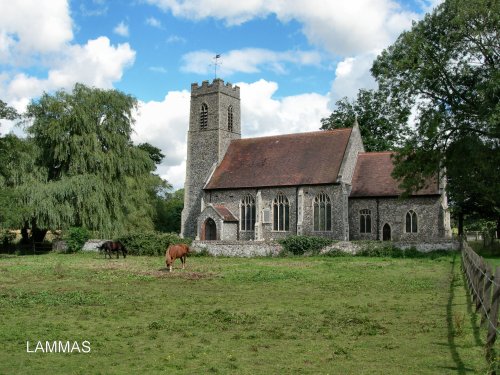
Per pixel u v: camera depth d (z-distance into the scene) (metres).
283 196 51.91
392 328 12.99
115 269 30.27
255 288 21.12
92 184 46.41
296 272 27.64
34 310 15.83
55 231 51.91
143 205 58.28
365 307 16.09
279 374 9.43
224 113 60.53
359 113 66.88
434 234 45.88
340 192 48.72
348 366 9.86
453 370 9.41
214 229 54.38
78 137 47.53
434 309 15.45
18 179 46.06
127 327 13.33
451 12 35.47
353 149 52.44
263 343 11.64
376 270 28.42
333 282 22.95
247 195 54.06
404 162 39.41
